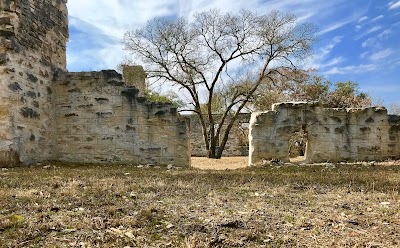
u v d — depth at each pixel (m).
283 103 11.14
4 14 9.11
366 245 3.07
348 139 11.30
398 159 11.38
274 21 22.98
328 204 4.55
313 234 3.39
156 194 5.09
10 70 9.04
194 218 3.87
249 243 3.16
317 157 11.12
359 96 27.20
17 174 7.11
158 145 11.02
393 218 3.87
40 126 10.23
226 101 28.56
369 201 4.72
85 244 3.07
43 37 10.68
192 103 25.14
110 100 11.08
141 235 3.33
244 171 8.62
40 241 3.15
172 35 22.84
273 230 3.50
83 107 11.07
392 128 11.53
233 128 28.94
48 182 5.93
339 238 3.27
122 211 4.11
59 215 3.91
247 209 4.28
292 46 22.83
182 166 10.81
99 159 10.92
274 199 4.84
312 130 11.17
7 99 8.91
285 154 10.94
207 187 5.67
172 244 3.09
